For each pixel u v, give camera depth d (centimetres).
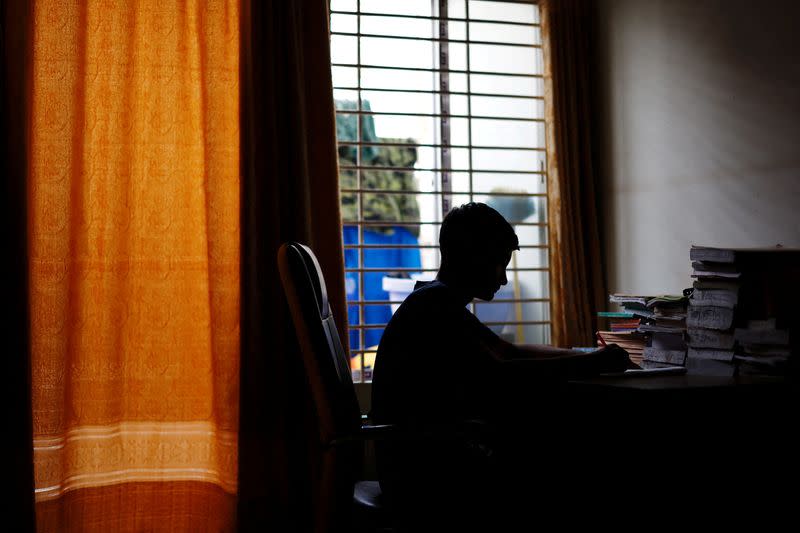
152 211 271
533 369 157
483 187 366
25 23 247
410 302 155
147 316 269
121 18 267
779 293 165
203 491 269
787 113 212
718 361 171
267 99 272
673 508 145
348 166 300
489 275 166
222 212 268
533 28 347
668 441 144
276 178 270
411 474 144
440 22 333
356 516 146
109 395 259
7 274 242
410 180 420
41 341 252
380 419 151
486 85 374
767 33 220
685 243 261
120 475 261
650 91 281
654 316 193
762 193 223
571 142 315
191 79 278
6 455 237
